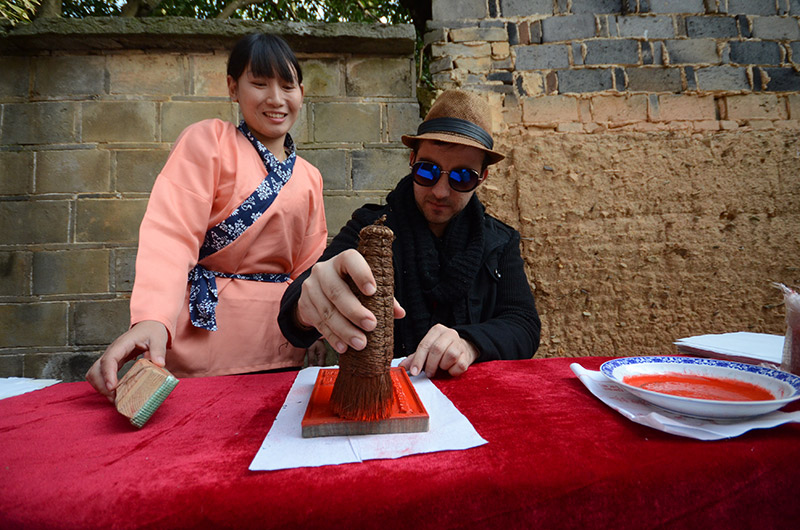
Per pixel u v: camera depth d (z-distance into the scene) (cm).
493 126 297
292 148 170
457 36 302
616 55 304
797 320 95
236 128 155
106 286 254
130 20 245
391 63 274
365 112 272
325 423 67
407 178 178
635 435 67
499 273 167
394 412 71
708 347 118
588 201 293
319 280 72
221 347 143
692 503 55
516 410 80
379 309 69
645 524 54
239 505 50
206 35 250
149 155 258
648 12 307
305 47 266
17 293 252
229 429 73
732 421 69
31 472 57
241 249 146
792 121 306
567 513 53
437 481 54
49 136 255
